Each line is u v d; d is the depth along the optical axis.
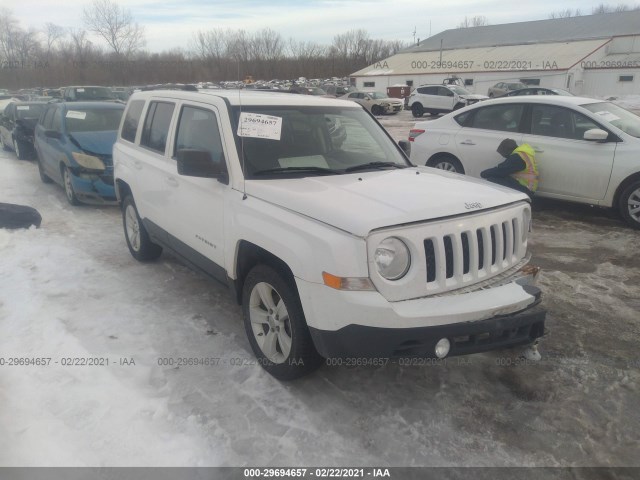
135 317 4.41
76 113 9.20
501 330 3.10
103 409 3.11
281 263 3.34
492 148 8.05
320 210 3.07
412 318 2.87
